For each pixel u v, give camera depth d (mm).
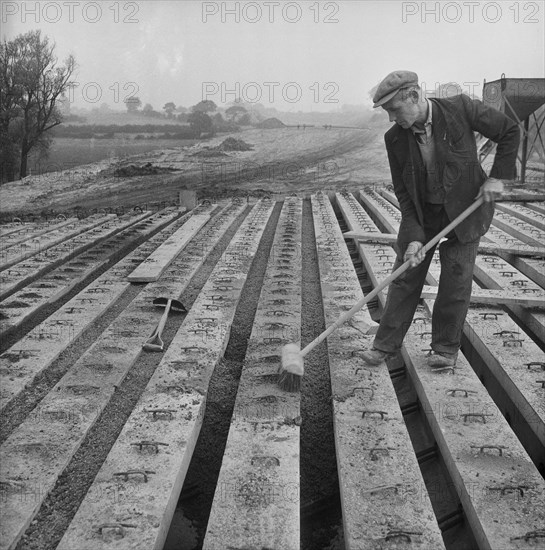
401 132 3650
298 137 30781
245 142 29344
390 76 3469
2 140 18812
